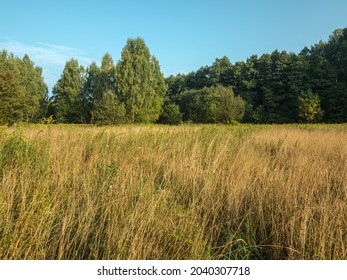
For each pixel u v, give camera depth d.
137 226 2.85
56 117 50.09
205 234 3.20
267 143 8.95
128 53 41.62
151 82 44.00
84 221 3.00
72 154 5.57
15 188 3.60
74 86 50.50
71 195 3.48
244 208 3.72
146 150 6.43
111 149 6.41
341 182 4.51
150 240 2.71
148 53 43.25
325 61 59.69
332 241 2.78
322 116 50.56
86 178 4.22
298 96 52.91
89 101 50.94
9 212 2.84
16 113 27.39
